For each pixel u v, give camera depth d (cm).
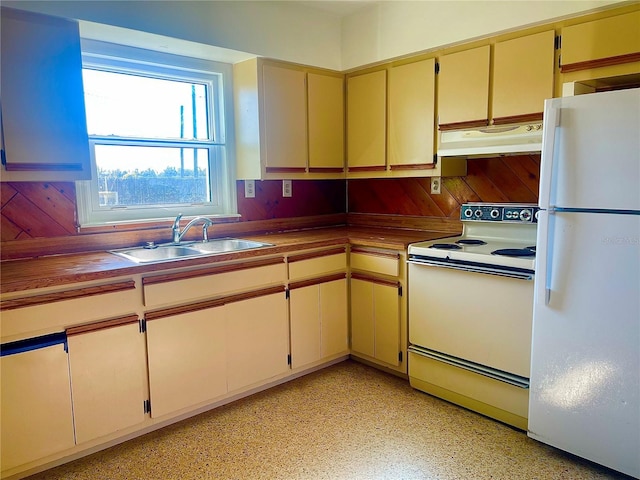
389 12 288
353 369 303
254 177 293
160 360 221
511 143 243
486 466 199
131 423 215
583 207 183
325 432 228
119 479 194
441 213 315
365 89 314
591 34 210
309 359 287
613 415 185
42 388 188
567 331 193
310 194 351
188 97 286
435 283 251
